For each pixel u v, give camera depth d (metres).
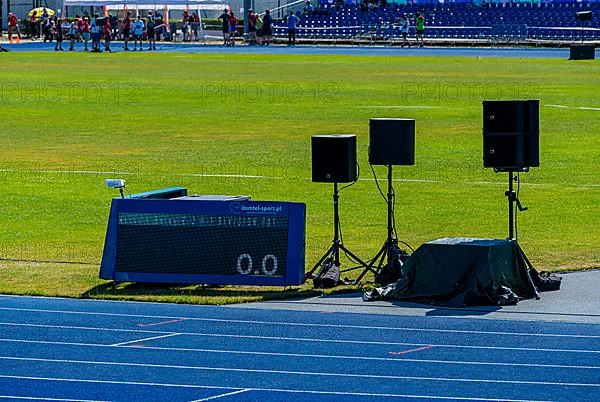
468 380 11.60
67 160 30.58
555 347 12.86
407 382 11.56
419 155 31.14
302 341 13.19
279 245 16.05
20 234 20.95
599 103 45.03
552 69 63.66
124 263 16.41
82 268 17.83
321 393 11.23
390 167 16.81
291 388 11.40
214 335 13.48
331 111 42.69
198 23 104.56
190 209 16.30
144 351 12.77
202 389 11.38
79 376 11.82
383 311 14.76
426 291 15.29
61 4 112.69
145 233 16.38
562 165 29.23
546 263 17.97
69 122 39.66
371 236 20.53
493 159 16.03
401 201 24.19
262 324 14.04
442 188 25.86
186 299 15.42
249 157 30.95
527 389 11.30
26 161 30.34
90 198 24.84
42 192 25.62
